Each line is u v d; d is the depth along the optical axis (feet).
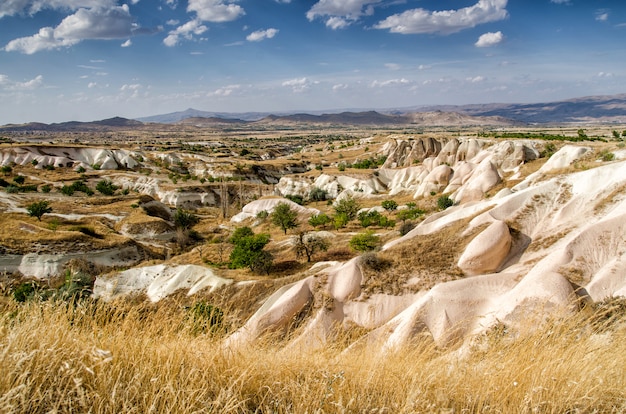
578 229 77.00
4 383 10.16
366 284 78.02
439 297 62.49
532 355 14.44
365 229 165.17
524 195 91.20
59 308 15.05
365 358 16.03
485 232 80.79
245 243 116.78
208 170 354.13
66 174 299.38
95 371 11.57
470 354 17.67
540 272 60.39
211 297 96.94
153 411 10.46
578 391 12.47
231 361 13.79
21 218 168.76
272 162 405.18
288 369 13.94
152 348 13.85
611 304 41.01
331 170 305.12
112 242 153.28
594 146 163.32
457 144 256.93
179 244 185.78
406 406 11.10
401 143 318.24
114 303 16.52
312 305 75.92
